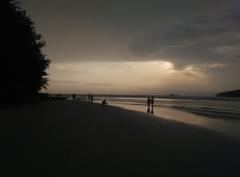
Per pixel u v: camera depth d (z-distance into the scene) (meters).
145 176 6.65
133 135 12.48
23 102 29.45
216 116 31.89
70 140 10.16
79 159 7.64
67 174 6.32
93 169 6.84
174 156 8.95
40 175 6.14
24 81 27.73
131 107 47.06
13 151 8.03
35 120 15.42
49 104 33.25
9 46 24.28
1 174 6.06
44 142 9.50
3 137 9.97
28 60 28.30
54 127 13.13
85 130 12.86
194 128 17.36
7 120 14.76
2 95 24.45
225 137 14.20
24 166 6.70
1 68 23.91
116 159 7.95
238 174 7.36
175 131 15.17
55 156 7.76
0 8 24.11
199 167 7.85
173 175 6.92
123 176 6.50
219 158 9.13
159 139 12.00
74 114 20.86
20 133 10.91
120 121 18.00
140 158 8.31
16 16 26.30
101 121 17.17
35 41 31.44
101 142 10.22
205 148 10.76
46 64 34.00
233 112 39.94
